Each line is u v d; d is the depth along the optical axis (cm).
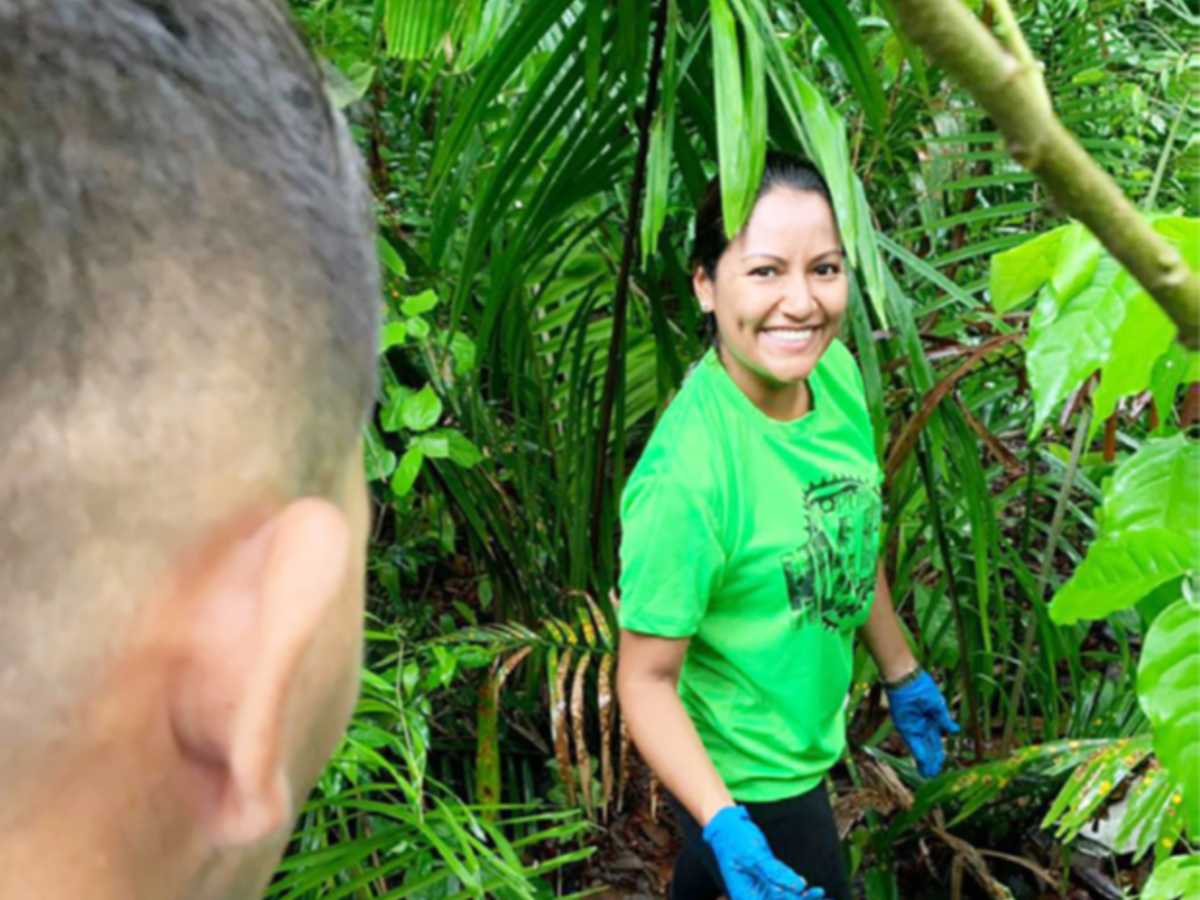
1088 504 267
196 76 35
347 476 40
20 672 30
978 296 272
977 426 205
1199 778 75
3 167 31
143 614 31
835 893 184
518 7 183
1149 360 68
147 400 31
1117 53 309
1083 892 230
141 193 32
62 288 31
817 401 166
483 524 234
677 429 156
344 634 37
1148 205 91
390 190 259
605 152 194
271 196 36
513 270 200
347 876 172
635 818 240
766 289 153
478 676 240
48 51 32
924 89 191
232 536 33
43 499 30
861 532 169
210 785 33
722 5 149
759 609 163
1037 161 28
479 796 203
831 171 151
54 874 31
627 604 158
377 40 223
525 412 263
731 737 169
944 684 256
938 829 222
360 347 40
